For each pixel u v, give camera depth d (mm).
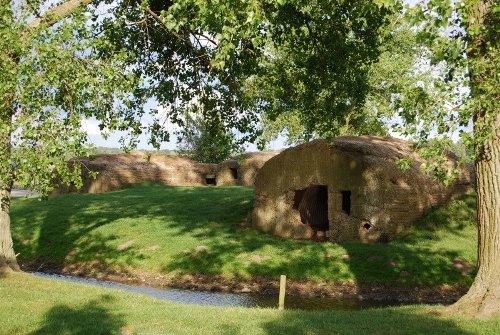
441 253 22047
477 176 12492
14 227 32250
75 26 14055
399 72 39250
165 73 21703
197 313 13297
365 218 25000
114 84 14938
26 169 13352
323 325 11797
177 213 33250
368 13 17484
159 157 57344
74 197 42094
